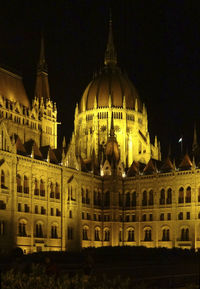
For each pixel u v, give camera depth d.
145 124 187.50
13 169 113.00
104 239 143.88
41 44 162.50
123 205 147.88
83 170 144.25
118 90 180.75
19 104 139.50
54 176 127.94
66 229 128.88
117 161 150.12
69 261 72.94
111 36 193.62
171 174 137.25
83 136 180.38
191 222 130.50
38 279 25.73
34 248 116.06
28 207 117.25
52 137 153.62
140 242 141.25
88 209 140.12
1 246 106.94
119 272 59.00
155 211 139.12
